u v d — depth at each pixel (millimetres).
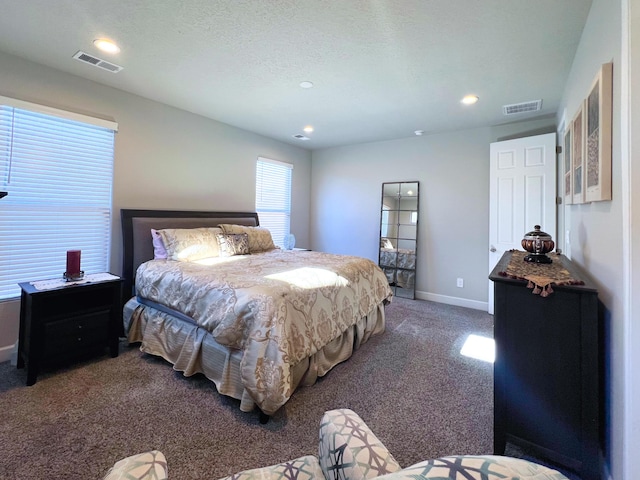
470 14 1848
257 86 2932
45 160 2627
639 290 1065
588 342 1297
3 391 2021
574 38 2062
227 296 2033
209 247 3223
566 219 2670
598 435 1287
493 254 3844
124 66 2570
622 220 1158
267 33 2080
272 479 926
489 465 476
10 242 2473
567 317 1332
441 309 4156
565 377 1344
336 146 5434
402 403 2008
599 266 1493
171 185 3553
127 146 3148
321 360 2314
